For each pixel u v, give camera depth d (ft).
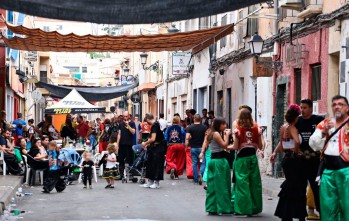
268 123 84.64
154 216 50.39
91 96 154.40
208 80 122.52
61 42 80.53
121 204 58.65
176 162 86.99
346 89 60.70
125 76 226.38
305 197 43.65
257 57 77.66
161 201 61.00
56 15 44.14
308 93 72.02
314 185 43.96
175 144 86.89
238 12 100.89
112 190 72.18
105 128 112.37
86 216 50.72
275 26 81.46
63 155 79.10
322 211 37.19
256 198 49.75
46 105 248.93
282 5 71.92
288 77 78.02
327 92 66.49
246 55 94.84
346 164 36.58
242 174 49.44
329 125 37.01
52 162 78.48
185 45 87.04
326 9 66.69
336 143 36.73
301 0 71.00
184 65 124.98
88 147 98.27
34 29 70.59
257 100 90.48
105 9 43.68
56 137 115.55
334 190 36.81
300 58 72.43
